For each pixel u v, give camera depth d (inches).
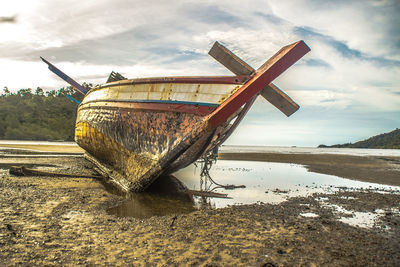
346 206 271.9
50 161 621.0
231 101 266.2
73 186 341.1
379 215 240.5
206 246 163.3
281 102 320.2
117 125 384.5
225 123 302.8
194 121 291.9
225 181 438.0
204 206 268.7
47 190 304.5
